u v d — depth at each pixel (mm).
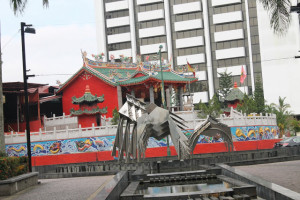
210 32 105938
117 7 111750
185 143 16344
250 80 101125
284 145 39844
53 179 30828
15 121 65688
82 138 49562
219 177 19453
